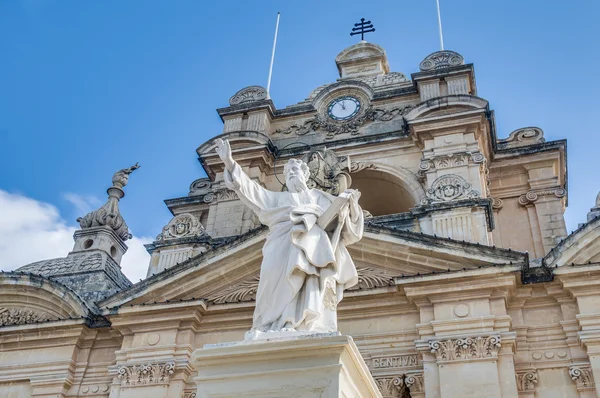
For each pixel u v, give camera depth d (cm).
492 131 2152
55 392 1645
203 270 1662
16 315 1786
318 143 2306
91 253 1972
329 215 671
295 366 561
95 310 1753
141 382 1555
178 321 1625
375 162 2134
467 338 1410
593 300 1423
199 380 572
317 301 629
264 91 2478
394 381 1440
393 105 2325
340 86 2402
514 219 2077
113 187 2147
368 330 1523
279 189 2217
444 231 1650
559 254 1470
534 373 1395
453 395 1350
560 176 2195
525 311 1481
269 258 657
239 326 1616
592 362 1353
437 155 2003
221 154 699
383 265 1595
